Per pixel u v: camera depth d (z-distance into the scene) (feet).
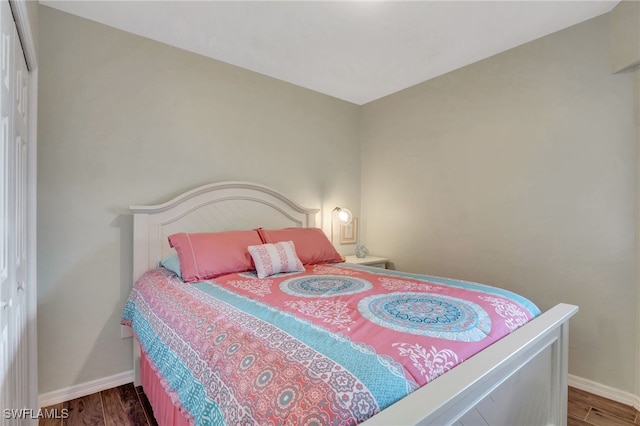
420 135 10.43
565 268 7.43
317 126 11.10
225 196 8.79
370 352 3.01
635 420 6.07
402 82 10.38
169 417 4.56
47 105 6.49
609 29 6.75
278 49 8.27
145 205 7.66
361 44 8.03
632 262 6.55
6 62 3.82
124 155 7.40
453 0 6.36
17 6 4.11
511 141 8.30
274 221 9.79
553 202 7.61
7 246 3.99
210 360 3.43
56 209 6.57
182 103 8.25
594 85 6.98
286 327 3.69
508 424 3.62
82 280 6.87
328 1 6.40
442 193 9.86
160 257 7.68
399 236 11.07
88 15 6.86
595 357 7.00
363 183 12.30
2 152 3.68
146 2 6.44
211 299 5.07
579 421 6.06
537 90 7.83
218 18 6.97
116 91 7.31
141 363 6.73
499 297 4.90
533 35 7.66
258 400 2.59
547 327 4.13
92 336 6.97
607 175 6.84
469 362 3.10
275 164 10.04
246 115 9.40
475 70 9.01
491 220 8.73
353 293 5.25
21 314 5.05
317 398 2.38
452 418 2.72
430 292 5.23
